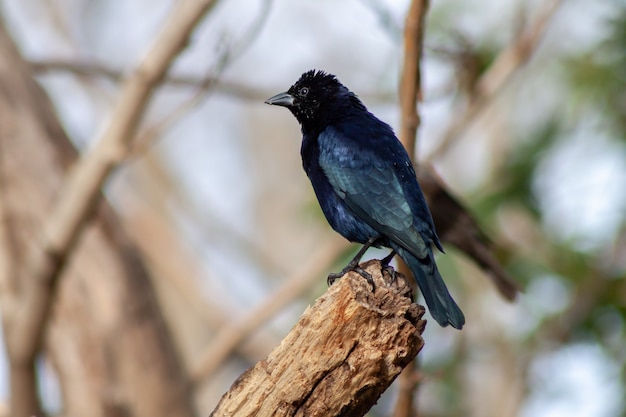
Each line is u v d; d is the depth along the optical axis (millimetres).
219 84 15062
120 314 14500
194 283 20000
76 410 14203
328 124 11453
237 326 15523
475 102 14266
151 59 11938
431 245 10312
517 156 17344
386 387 7422
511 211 17438
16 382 13227
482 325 18391
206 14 11844
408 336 7270
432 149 16500
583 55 17094
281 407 7395
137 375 14445
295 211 19625
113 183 20844
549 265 16891
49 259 12562
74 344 14359
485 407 18125
